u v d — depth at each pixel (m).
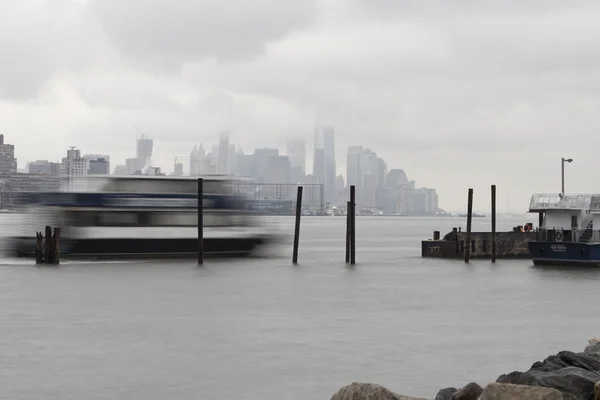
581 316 61.28
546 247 95.31
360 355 45.84
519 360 44.97
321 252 137.12
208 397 37.56
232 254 101.38
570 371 30.48
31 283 79.00
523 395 24.31
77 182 95.12
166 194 96.56
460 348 47.97
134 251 95.25
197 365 43.38
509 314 62.25
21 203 98.56
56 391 38.28
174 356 45.56
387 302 68.94
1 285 77.44
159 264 94.56
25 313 61.38
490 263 104.06
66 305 65.62
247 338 51.09
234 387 39.16
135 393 38.09
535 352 47.03
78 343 49.28
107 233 94.31
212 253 99.94
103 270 88.94
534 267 96.88
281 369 42.56
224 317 60.00
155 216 96.06
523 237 111.25
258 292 74.94
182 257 97.44
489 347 48.38
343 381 40.28
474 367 43.28
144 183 95.75
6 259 97.56
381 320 58.94
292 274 90.69
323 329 54.62
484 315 61.66
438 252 114.00
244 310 63.81
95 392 38.19
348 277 88.81
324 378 40.81
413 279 86.81
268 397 37.62
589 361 33.72
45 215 95.62
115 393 38.06
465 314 62.19
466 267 99.81
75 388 38.81
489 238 110.88
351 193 102.69
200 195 91.94
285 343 49.38
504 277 88.06
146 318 59.28
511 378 29.64
